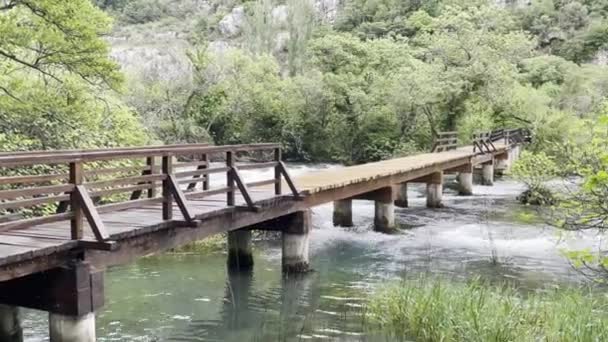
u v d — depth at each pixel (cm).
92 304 498
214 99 2994
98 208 517
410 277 888
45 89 1037
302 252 904
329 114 3038
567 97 2950
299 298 790
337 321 682
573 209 635
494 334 551
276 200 813
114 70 1038
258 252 1075
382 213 1266
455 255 1057
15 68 1039
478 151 2073
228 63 3094
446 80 2680
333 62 3097
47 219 463
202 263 982
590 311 595
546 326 582
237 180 716
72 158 479
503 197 1803
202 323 688
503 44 2723
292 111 3044
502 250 1090
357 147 3028
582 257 531
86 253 495
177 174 627
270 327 670
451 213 1509
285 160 3141
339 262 1009
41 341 623
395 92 2736
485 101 2766
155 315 718
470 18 2822
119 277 894
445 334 576
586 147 650
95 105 1152
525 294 789
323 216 1430
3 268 427
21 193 449
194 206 714
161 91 2778
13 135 960
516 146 2578
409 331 624
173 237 612
